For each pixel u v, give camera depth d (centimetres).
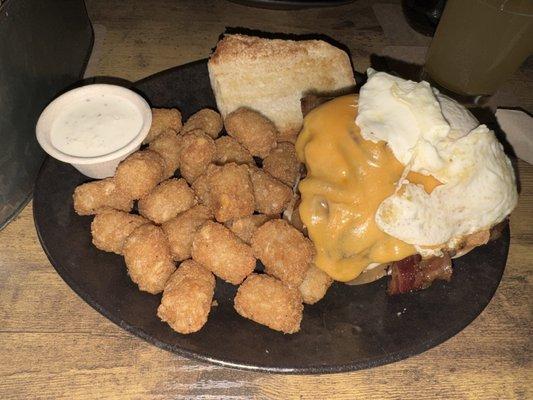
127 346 22
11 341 22
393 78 23
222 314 23
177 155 28
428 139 21
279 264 23
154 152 27
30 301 24
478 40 30
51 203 25
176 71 32
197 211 25
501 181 22
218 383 22
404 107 22
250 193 25
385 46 38
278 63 31
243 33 38
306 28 39
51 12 27
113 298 22
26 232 26
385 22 40
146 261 23
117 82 34
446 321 23
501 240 26
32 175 27
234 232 25
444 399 22
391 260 22
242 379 22
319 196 23
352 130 23
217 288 24
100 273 23
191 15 39
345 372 22
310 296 23
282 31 38
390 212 21
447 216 22
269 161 28
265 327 22
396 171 22
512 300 26
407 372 23
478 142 22
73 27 31
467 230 23
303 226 24
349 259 23
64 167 27
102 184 25
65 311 23
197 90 32
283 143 29
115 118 27
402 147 21
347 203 22
